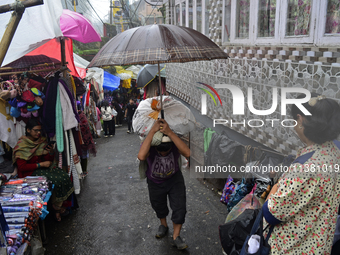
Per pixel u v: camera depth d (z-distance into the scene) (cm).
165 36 207
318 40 243
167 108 303
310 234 151
